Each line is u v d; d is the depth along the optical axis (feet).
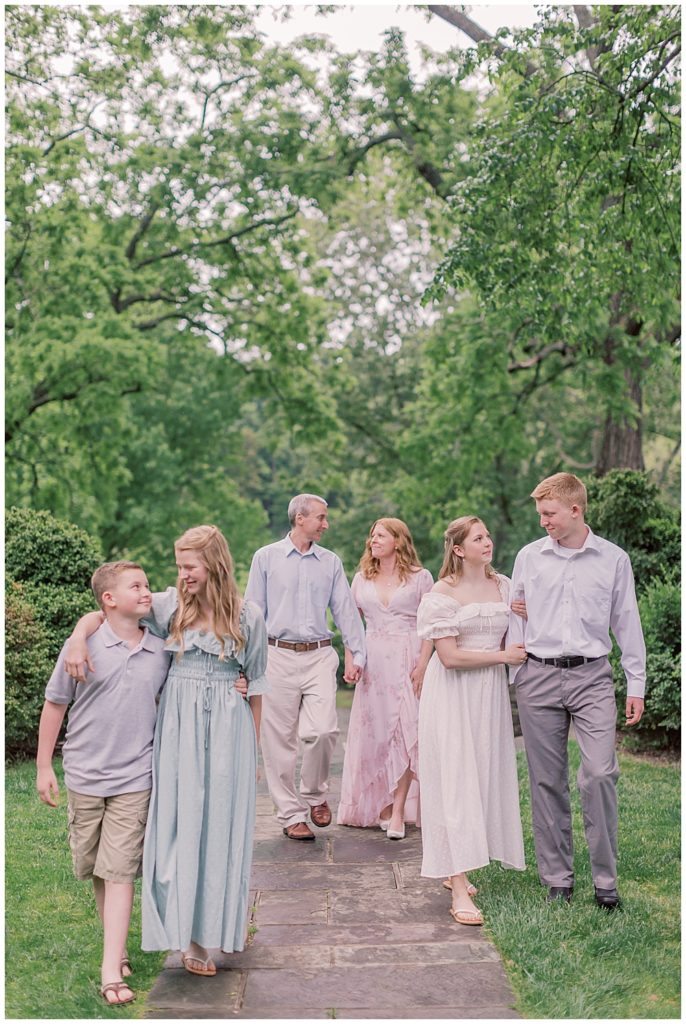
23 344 43.98
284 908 14.21
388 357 71.20
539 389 65.98
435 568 66.18
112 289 48.67
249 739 12.32
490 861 16.22
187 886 11.50
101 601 11.82
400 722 17.74
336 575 17.93
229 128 44.83
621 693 25.14
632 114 24.61
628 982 11.50
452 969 12.01
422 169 45.16
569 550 14.53
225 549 12.25
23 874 15.49
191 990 11.45
